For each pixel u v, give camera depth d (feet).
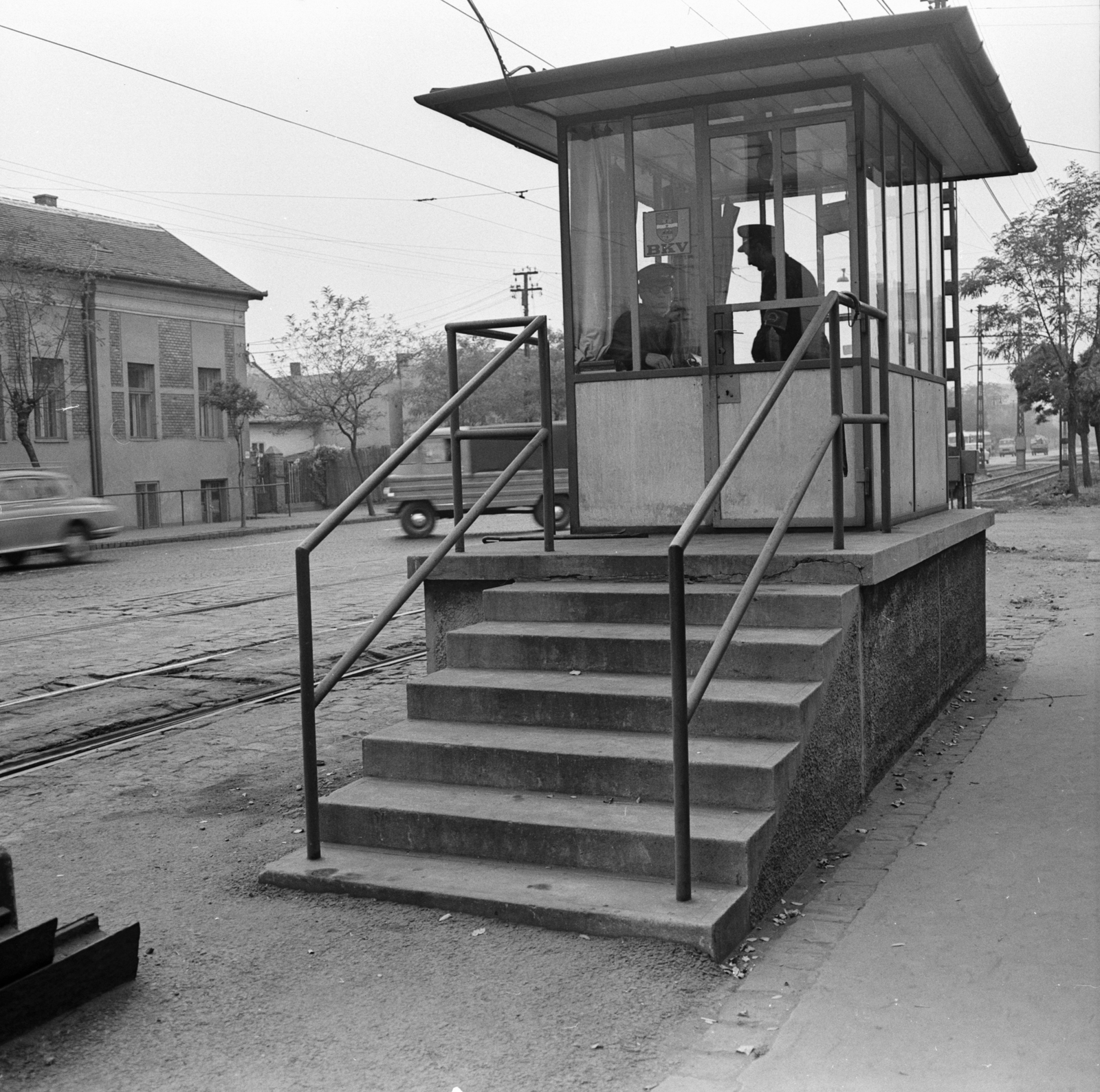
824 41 21.65
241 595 49.57
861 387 22.25
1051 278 108.47
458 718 18.39
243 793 20.94
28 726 26.43
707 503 14.56
